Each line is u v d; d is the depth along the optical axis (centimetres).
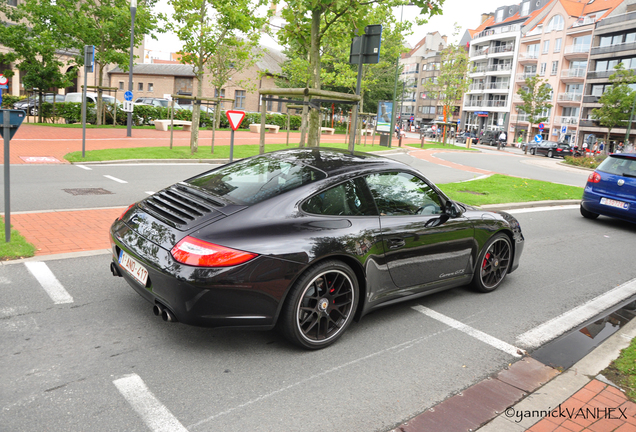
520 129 6894
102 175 1140
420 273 411
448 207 430
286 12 914
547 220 937
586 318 446
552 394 304
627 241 802
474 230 453
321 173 364
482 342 383
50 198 820
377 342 370
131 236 339
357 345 363
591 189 951
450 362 346
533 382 323
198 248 298
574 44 6072
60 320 364
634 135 5303
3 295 400
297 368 321
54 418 251
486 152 3981
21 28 2709
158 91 5806
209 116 3478
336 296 348
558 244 746
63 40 2744
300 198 339
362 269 355
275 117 3984
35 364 301
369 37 900
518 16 7744
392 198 392
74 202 800
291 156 406
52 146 1664
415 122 9738
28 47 2739
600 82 5659
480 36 7706
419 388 308
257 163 402
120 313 383
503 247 502
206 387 290
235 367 316
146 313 387
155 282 310
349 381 310
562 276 578
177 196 363
